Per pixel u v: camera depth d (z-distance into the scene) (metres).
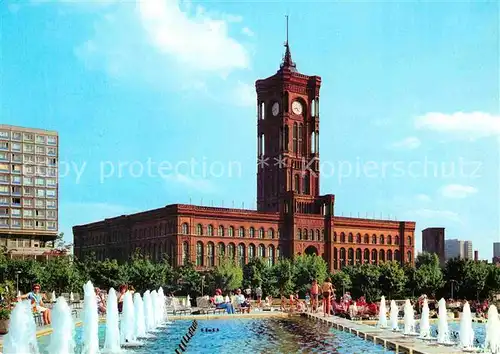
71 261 150.62
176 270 138.50
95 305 40.03
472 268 125.69
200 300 79.50
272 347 41.41
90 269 125.62
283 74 195.88
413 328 52.12
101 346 42.59
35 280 118.19
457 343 46.03
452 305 84.50
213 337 47.47
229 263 133.12
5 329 44.31
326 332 50.50
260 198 199.38
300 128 199.12
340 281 131.00
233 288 124.50
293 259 158.25
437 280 125.81
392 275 124.75
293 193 183.75
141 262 133.25
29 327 32.47
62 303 35.88
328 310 63.12
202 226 168.12
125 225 190.50
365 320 64.69
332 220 187.50
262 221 178.38
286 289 134.88
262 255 177.62
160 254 171.38
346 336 47.44
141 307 49.34
